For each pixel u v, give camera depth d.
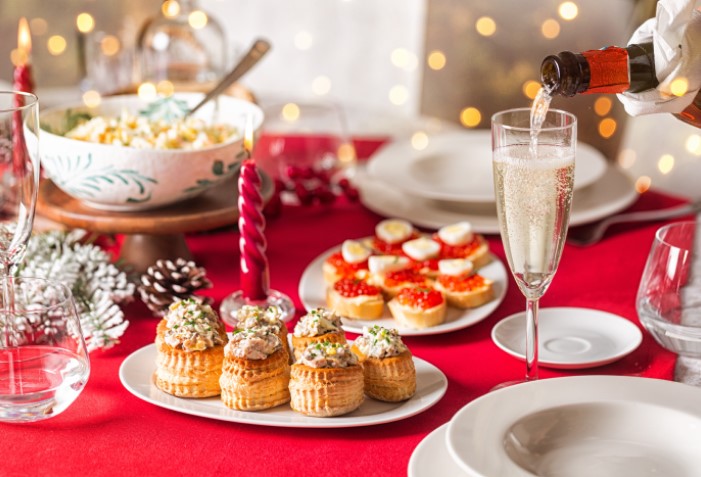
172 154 1.50
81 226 1.53
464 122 2.91
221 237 1.73
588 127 2.48
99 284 1.49
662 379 1.33
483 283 1.52
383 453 1.25
